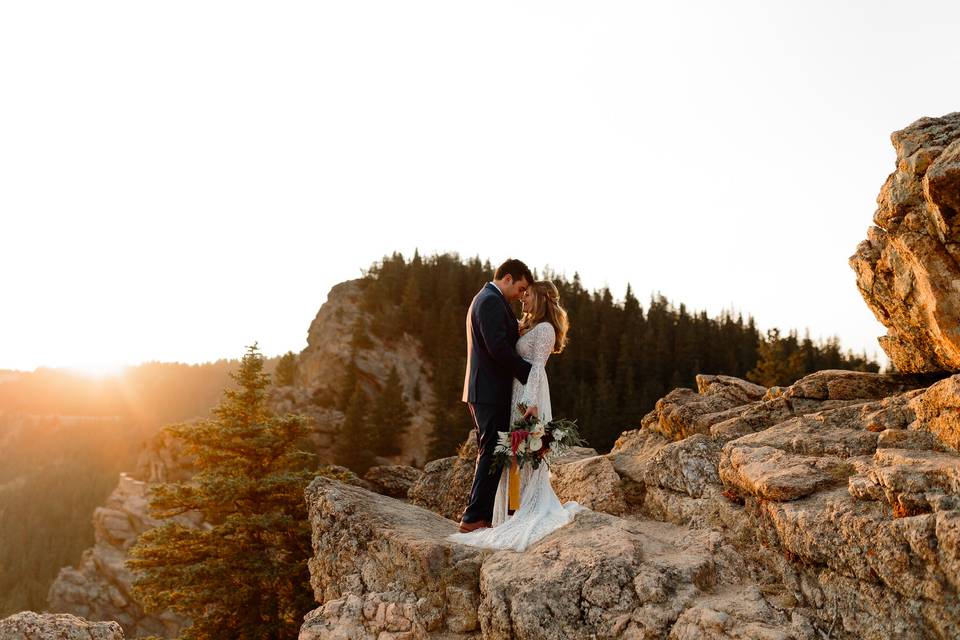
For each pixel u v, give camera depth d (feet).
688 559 15.07
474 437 30.27
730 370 350.64
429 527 19.25
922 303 18.61
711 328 399.24
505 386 19.26
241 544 63.41
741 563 15.48
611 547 15.49
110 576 179.63
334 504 19.61
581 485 22.30
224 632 58.90
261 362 75.31
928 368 20.56
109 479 449.48
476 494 19.06
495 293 18.97
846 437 17.15
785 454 17.22
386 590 17.11
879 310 21.38
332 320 380.78
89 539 346.74
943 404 15.06
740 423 21.79
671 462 20.24
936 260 17.06
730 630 12.64
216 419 73.72
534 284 19.57
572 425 18.49
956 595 11.28
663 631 13.30
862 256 20.85
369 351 359.87
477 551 17.04
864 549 12.81
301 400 329.72
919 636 11.76
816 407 21.47
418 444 299.58
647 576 14.25
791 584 14.32
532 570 15.21
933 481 12.78
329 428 277.44
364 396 282.36
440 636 15.58
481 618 15.05
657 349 347.36
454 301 415.64
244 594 58.90
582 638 13.76
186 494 65.77
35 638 14.42
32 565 315.58
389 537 17.71
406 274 426.92
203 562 60.54
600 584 14.34
